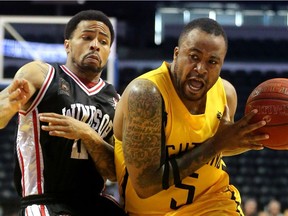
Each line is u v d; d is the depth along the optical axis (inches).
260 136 197.3
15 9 1052.5
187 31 203.2
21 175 229.3
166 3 1022.4
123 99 206.4
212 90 221.5
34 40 712.4
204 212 212.7
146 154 198.5
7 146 864.9
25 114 227.5
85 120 234.5
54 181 225.5
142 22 1055.6
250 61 1005.8
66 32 250.7
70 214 222.2
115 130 219.1
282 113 198.1
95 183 234.5
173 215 211.5
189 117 207.8
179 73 203.3
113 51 627.5
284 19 1034.7
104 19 247.4
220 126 204.1
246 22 1035.9
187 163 201.9
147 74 209.3
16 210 751.1
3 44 670.5
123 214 232.7
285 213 654.5
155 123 199.0
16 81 205.9
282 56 1012.5
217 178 219.6
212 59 198.5
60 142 225.0
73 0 877.2
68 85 235.5
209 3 1024.9
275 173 857.5
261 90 206.5
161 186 201.6
